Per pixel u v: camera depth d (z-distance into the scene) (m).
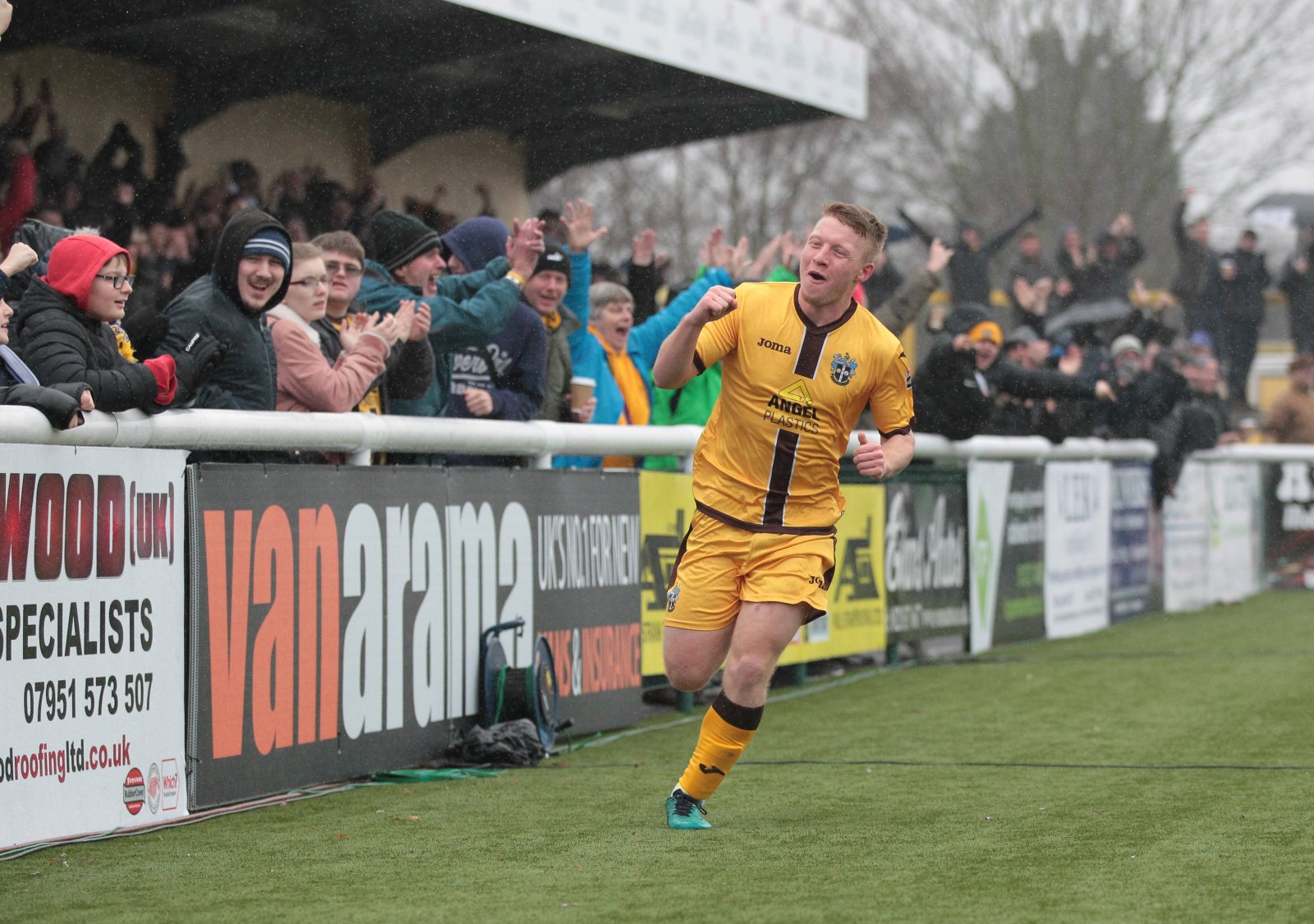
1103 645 20.86
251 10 19.62
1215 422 26.91
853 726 13.68
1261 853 8.29
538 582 12.81
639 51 20.25
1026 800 9.98
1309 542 29.95
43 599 8.59
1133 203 55.12
